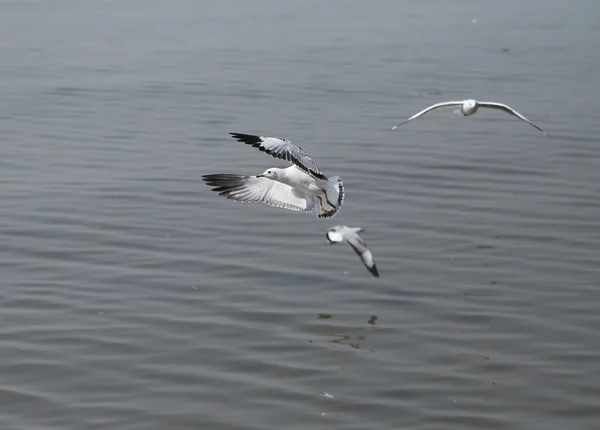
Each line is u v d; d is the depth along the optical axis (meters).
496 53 39.34
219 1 52.19
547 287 16.70
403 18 48.12
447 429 12.45
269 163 24.23
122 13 48.28
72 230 19.25
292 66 36.44
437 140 26.56
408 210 20.73
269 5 51.28
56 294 16.20
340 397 13.19
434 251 18.41
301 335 15.01
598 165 24.08
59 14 47.59
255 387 13.42
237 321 15.42
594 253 18.22
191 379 13.61
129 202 21.09
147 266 17.52
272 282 16.97
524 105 30.55
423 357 14.34
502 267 17.59
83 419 12.59
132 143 25.95
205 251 18.33
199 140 26.30
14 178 22.66
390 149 25.52
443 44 41.31
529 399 13.16
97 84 33.12
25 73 34.69
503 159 24.61
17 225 19.47
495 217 20.27
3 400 13.00
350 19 47.44
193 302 16.08
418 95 31.98
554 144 26.05
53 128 27.39
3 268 17.23
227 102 30.80
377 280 17.09
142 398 13.12
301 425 12.54
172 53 38.62
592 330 15.09
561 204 21.08
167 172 23.33
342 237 12.14
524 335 14.98
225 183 12.91
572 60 37.88
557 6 52.81
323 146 25.72
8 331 14.86
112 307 15.80
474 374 13.81
